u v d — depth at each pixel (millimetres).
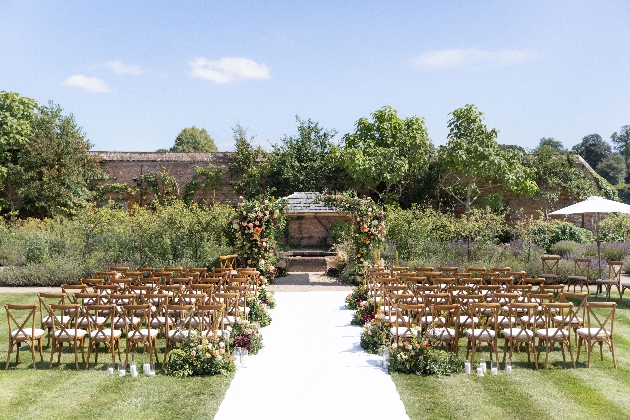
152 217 16141
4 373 7125
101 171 25016
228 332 7887
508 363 7367
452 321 8484
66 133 24812
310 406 5992
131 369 7000
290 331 9516
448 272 11859
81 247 15969
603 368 7484
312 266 18047
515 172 23984
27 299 12188
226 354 7324
